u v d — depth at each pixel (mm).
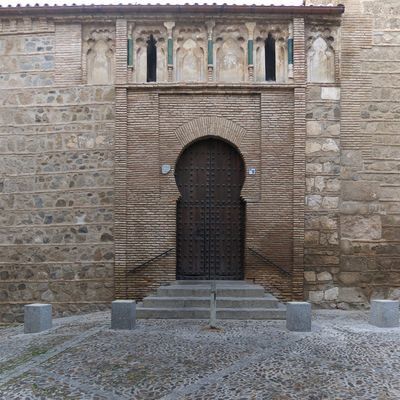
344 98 12438
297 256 12102
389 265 12297
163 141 12414
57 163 12398
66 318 11734
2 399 6109
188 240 12680
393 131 12438
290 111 12398
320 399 5941
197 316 10805
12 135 12469
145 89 12398
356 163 12383
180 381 6594
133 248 12188
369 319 10727
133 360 7547
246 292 11508
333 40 12602
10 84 12539
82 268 12219
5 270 12297
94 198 12297
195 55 12648
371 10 12562
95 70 12570
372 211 12352
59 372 7074
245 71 12562
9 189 12398
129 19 12414
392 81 12484
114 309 9828
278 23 12555
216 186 12742
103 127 12398
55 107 12461
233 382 6527
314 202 12320
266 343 8500
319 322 10492
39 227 12320
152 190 12273
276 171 12312
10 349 8562
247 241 12250
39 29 12539
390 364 7250
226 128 12414
